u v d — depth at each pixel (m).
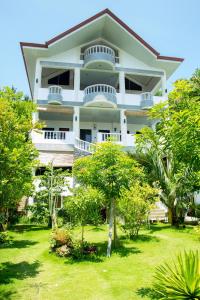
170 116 6.62
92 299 5.91
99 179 9.91
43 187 19.50
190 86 7.15
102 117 27.16
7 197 8.19
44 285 6.83
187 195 16.53
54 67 25.16
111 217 10.27
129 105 25.34
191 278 4.37
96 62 24.80
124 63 26.91
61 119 27.02
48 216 17.08
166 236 12.98
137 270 7.96
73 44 25.73
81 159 10.49
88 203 9.94
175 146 5.69
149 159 16.67
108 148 9.96
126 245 11.24
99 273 7.75
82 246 9.82
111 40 27.03
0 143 7.19
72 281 7.11
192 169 6.01
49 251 10.23
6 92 11.02
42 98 23.88
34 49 24.20
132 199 12.41
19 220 18.27
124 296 6.03
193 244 11.09
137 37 25.77
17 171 7.82
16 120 8.24
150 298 5.88
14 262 9.08
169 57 26.78
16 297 6.09
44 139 21.98
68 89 26.50
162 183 16.30
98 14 24.72
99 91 24.03
